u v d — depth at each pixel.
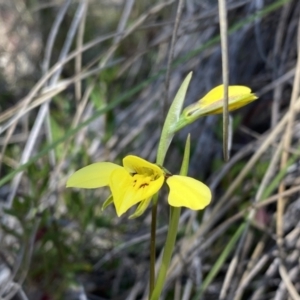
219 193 0.35
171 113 0.22
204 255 0.33
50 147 0.28
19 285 0.30
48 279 0.31
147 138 0.41
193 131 0.40
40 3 0.55
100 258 0.35
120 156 0.36
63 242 0.32
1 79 0.52
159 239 0.34
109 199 0.22
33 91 0.32
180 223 0.33
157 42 0.36
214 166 0.35
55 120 0.36
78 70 0.35
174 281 0.33
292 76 0.36
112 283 0.35
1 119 0.32
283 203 0.31
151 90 0.43
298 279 0.31
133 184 0.21
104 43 0.56
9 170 0.37
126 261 0.35
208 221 0.30
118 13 0.59
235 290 0.31
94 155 0.39
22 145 0.41
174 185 0.21
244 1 0.35
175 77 0.41
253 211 0.30
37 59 0.54
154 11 0.33
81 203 0.33
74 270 0.32
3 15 0.54
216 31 0.41
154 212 0.22
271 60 0.39
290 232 0.32
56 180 0.34
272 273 0.31
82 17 0.35
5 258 0.31
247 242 0.31
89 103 0.41
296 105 0.30
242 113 0.39
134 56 0.36
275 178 0.31
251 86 0.40
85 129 0.35
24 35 0.53
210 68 0.40
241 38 0.39
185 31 0.35
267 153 0.34
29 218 0.32
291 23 0.38
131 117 0.42
